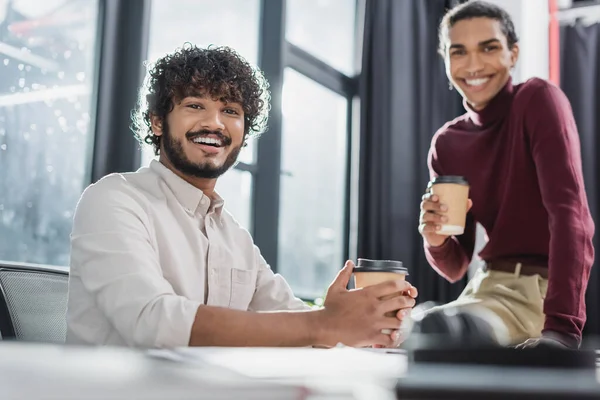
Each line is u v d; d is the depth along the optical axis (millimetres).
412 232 3863
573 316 1627
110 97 2783
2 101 2551
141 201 1231
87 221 1137
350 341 960
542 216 1901
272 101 3561
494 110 2021
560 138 1819
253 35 3645
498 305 1775
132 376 286
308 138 3984
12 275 1214
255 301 1462
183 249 1277
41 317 1216
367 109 3877
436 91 4035
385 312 959
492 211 2035
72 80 2740
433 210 1735
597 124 3879
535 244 1901
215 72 1387
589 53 3953
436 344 392
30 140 2621
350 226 4184
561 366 364
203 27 3344
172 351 502
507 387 260
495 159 2012
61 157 2703
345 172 4207
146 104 1504
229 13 3496
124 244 1093
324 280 4094
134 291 1019
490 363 371
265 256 3510
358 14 4281
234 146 1409
